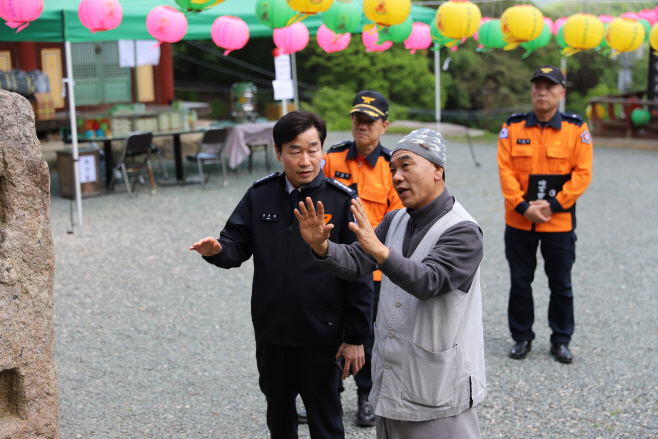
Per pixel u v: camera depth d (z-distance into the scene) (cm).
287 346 277
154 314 545
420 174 231
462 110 2583
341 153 386
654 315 535
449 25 607
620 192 1035
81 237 777
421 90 2375
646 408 383
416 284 210
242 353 471
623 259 693
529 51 795
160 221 855
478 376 239
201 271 659
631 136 1534
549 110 441
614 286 610
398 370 236
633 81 2638
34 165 246
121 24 809
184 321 531
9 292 242
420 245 235
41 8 528
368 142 371
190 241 764
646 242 758
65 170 980
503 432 362
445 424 233
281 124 273
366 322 276
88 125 1021
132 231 805
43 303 252
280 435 292
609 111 1645
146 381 425
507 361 457
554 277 450
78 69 1423
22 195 244
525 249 454
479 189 1061
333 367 281
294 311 274
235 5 971
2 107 237
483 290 604
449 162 1320
